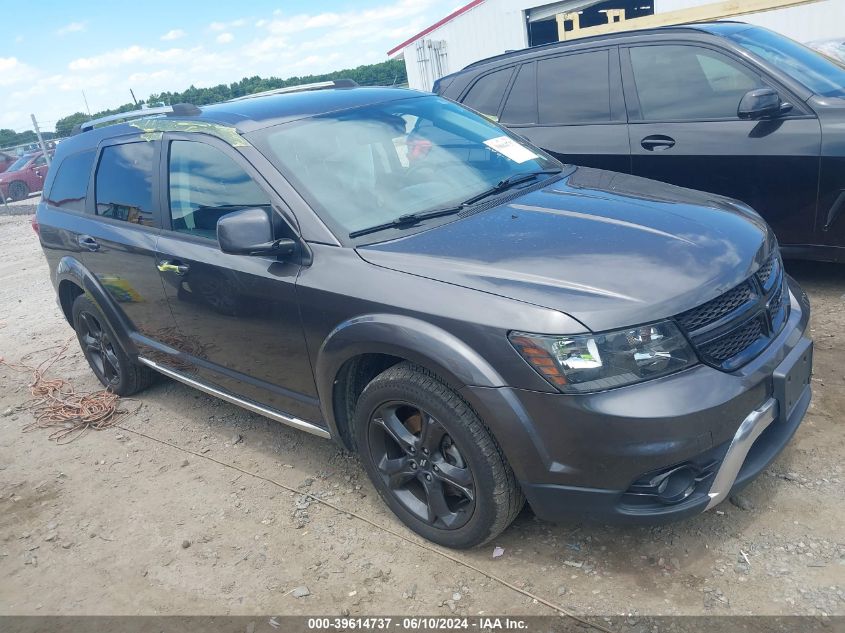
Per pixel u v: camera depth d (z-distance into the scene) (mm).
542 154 3943
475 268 2656
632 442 2322
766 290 2725
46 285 9117
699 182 4992
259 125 3480
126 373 4828
